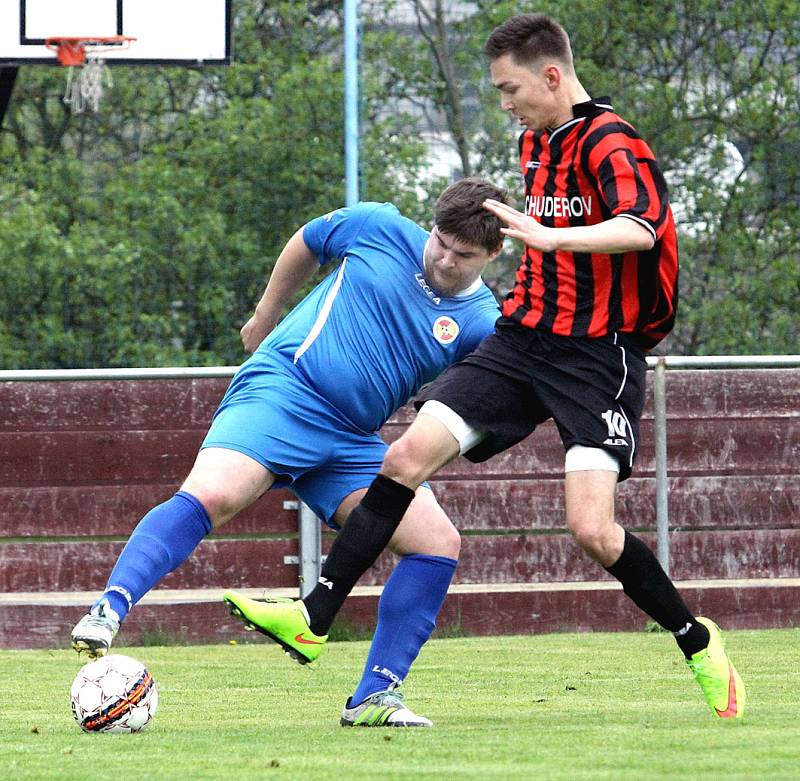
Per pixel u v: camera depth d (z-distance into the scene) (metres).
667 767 8.59
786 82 50.53
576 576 22.47
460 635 22.11
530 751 9.48
